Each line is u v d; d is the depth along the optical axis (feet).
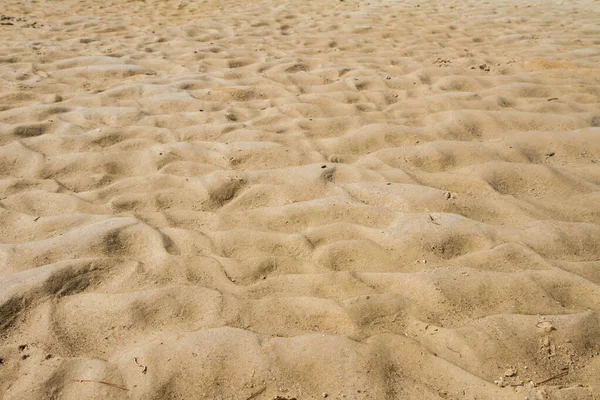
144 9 24.02
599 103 11.80
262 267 6.61
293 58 16.05
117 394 4.83
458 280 6.19
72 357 5.25
